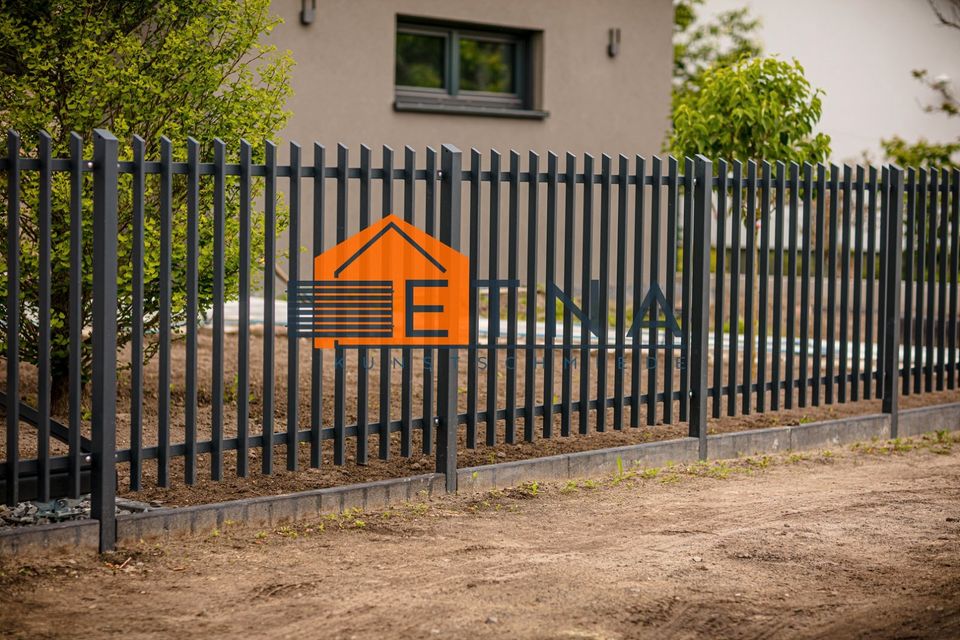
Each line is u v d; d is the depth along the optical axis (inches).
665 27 655.1
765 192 298.5
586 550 208.4
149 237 263.7
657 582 189.3
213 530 211.0
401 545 209.3
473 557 202.5
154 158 275.4
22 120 266.2
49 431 196.9
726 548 209.8
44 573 186.2
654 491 255.6
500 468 252.2
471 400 251.0
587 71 631.2
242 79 288.0
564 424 266.4
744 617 173.3
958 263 366.9
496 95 620.7
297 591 182.2
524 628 167.3
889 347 330.6
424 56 598.2
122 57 275.7
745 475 275.1
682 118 423.2
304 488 241.9
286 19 539.5
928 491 259.4
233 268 279.4
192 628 165.8
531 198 255.0
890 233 329.1
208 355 390.3
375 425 237.1
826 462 293.9
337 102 556.4
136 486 204.7
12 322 190.7
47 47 274.4
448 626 167.8
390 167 230.7
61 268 266.8
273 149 214.5
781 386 312.3
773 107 404.2
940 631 162.9
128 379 332.5
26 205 267.3
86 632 163.3
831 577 193.0
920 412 340.8
